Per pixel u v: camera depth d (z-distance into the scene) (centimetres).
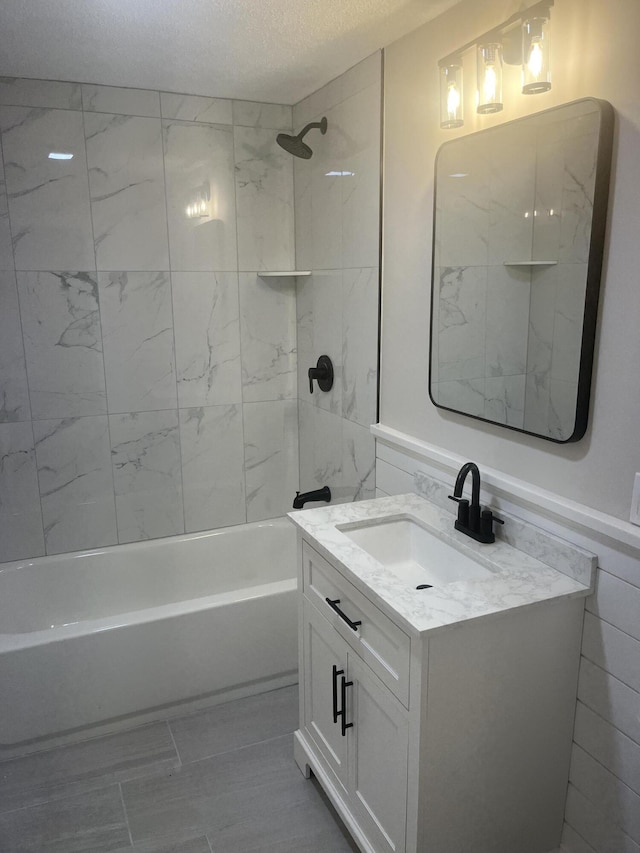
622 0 144
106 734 257
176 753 246
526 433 183
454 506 218
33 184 277
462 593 166
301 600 224
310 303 316
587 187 155
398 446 250
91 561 312
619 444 158
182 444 326
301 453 347
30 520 304
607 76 150
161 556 325
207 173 304
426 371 231
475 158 192
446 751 164
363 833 195
